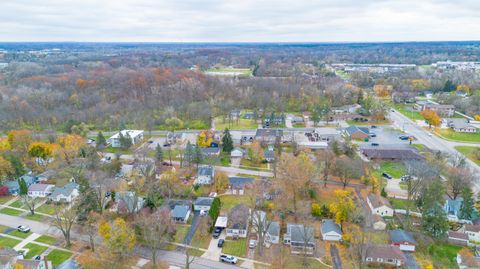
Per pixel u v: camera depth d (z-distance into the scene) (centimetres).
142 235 6731
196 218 7675
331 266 6019
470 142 12481
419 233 6806
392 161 10644
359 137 12781
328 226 6906
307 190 8306
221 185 8806
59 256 6250
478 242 6669
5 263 5694
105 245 6038
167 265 5994
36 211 8000
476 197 8238
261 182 8556
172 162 10662
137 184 8369
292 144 11412
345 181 8869
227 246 6612
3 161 9106
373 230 6988
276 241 6725
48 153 10356
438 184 7444
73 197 8412
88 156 10250
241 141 12388
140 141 12781
